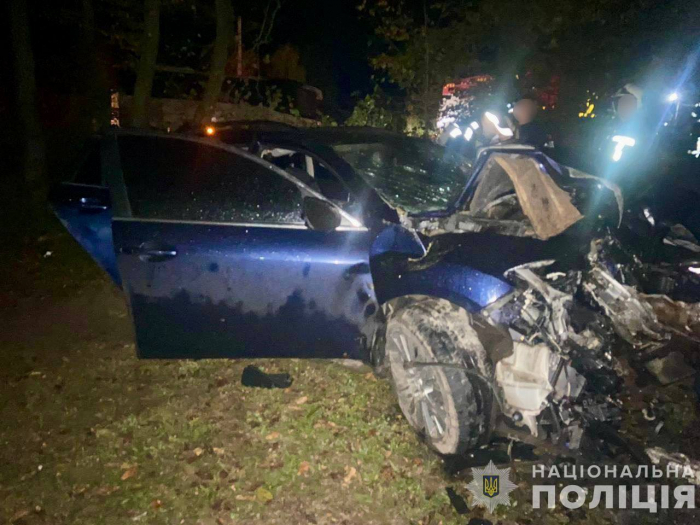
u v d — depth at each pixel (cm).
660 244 439
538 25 874
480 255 348
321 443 362
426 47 979
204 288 361
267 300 365
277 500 320
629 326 356
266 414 389
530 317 329
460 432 330
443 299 346
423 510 317
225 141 475
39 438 364
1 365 444
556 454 355
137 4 995
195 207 370
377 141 482
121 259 351
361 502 321
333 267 365
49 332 496
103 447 356
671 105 598
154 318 362
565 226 364
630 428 385
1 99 1138
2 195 824
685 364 382
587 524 314
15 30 779
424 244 380
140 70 895
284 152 442
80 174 412
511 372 333
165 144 395
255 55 1555
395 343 367
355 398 407
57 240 707
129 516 308
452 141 564
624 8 862
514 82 924
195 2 1230
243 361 448
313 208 355
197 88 1388
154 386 418
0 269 624
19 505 313
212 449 356
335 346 379
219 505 316
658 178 543
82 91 1054
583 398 338
